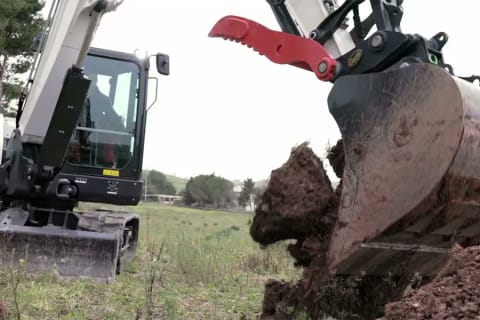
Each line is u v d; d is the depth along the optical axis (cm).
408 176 387
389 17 446
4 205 857
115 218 860
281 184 451
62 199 838
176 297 670
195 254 877
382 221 396
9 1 3014
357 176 411
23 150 770
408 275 443
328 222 439
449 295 330
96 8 652
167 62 913
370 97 411
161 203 5447
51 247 712
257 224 463
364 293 464
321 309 454
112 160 900
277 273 920
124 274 801
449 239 418
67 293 626
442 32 430
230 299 689
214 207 5584
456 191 380
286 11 482
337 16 456
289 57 470
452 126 372
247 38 493
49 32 733
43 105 723
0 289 590
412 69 393
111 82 913
